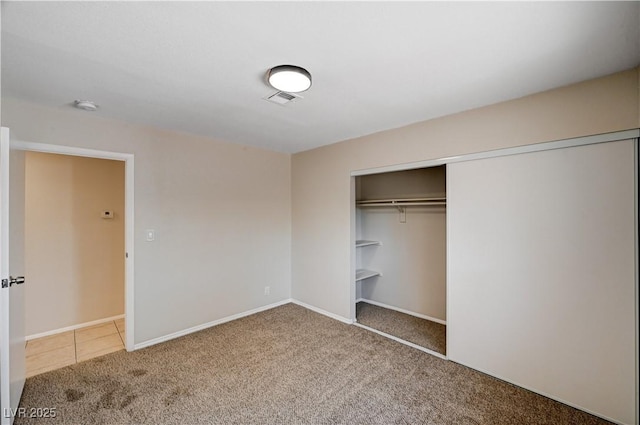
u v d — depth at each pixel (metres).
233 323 3.63
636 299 1.84
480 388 2.29
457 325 2.65
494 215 2.41
